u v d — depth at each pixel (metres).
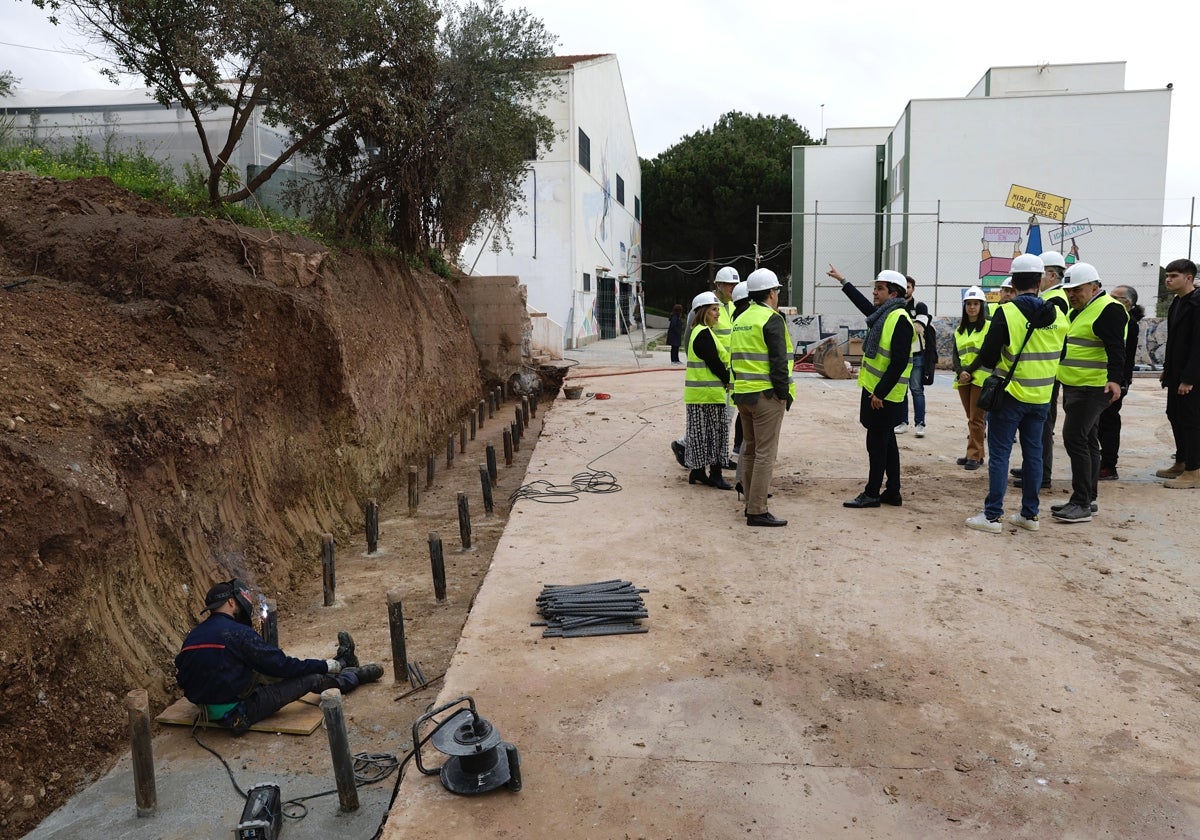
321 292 8.79
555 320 26.86
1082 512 6.51
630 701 3.78
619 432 10.89
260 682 4.76
